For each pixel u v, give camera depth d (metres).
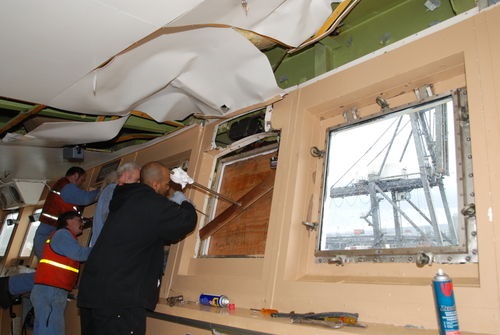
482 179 1.36
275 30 1.92
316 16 1.88
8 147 3.80
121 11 1.62
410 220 1.65
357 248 1.79
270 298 1.86
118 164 4.07
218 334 1.73
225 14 1.70
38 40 1.84
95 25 1.72
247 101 2.46
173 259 2.65
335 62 2.37
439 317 1.18
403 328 1.33
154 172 2.26
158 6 1.58
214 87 2.39
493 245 1.27
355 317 1.44
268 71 2.14
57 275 2.80
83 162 4.45
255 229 2.30
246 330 1.56
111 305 1.84
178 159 3.31
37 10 1.62
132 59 2.07
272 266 1.93
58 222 2.99
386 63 1.84
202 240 2.64
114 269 1.90
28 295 3.74
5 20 1.68
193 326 1.86
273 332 1.46
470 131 1.44
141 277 1.95
